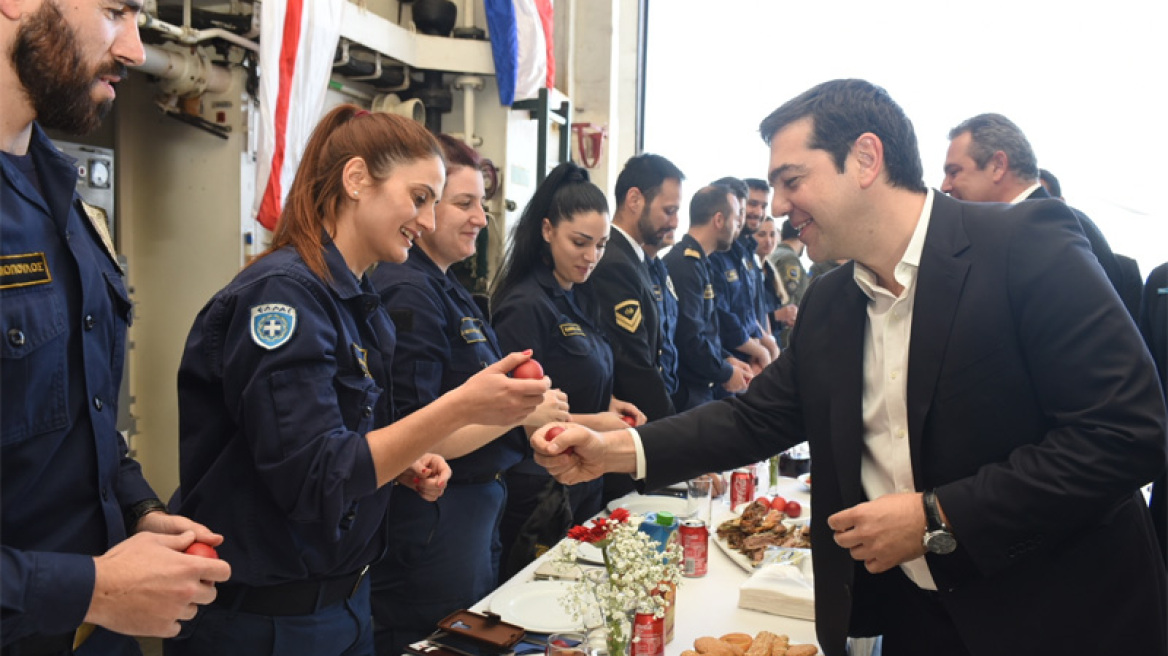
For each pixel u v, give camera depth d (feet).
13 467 3.04
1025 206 3.87
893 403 4.10
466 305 6.72
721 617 5.10
